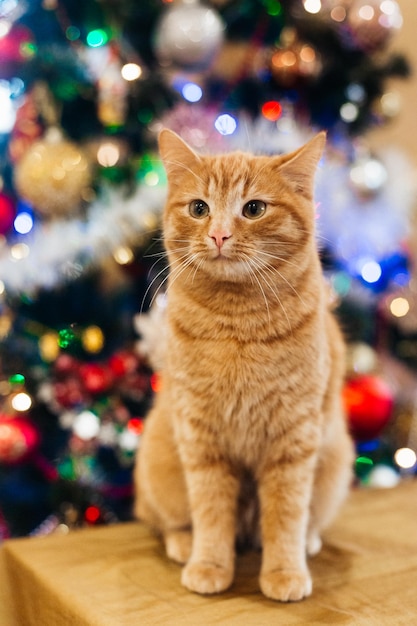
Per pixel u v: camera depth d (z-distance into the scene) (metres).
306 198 0.67
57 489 0.95
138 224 0.92
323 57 1.00
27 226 0.96
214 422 0.66
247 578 0.66
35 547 0.73
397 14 0.99
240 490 0.70
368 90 1.02
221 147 0.93
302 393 0.65
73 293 0.98
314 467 0.67
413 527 0.77
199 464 0.67
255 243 0.64
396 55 1.04
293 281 0.65
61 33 0.99
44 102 0.96
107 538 0.75
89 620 0.59
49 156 0.90
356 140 1.05
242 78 1.02
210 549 0.65
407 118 1.36
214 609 0.60
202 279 0.65
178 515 0.72
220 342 0.65
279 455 0.66
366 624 0.58
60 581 0.65
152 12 0.95
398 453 1.06
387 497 0.85
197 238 0.65
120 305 1.00
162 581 0.65
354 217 1.01
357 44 0.99
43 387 0.93
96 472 0.97
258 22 1.02
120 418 0.95
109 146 0.93
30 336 0.97
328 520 0.72
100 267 0.96
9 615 0.72
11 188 1.01
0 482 0.99
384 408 0.96
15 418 0.95
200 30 0.91
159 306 0.87
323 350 0.66
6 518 0.98
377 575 0.66
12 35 0.97
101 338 0.96
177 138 0.68
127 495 0.99
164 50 0.93
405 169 1.05
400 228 1.04
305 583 0.62
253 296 0.64
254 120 0.99
